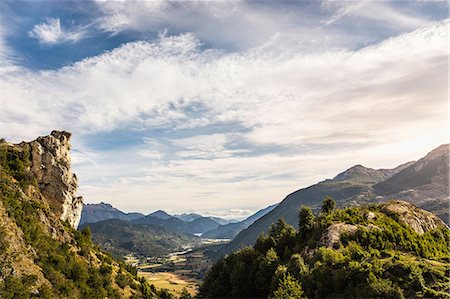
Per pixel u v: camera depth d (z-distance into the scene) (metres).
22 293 61.03
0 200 78.75
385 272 60.34
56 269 78.00
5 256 66.12
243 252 112.50
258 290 92.44
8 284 60.94
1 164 97.00
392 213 100.19
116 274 105.06
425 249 78.12
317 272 69.06
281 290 67.12
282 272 75.50
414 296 53.91
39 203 96.31
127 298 96.31
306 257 83.00
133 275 122.62
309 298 66.25
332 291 64.19
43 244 81.44
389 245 78.06
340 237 84.00
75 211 116.00
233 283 99.75
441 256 76.81
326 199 117.44
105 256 115.06
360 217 96.75
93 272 91.69
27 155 104.81
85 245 104.44
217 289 107.00
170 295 129.00
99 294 83.19
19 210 82.00
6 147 104.00
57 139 114.88
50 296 66.75
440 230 95.94
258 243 122.06
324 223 96.69
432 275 57.34
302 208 110.19
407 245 78.56
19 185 95.19
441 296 52.09
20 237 75.44
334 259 70.94
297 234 109.94
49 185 107.44
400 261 62.91
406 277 57.78
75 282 80.19
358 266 63.47
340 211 105.44
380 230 83.62
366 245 79.19
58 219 101.38
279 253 106.56
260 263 93.06
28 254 73.56
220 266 120.75
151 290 119.00
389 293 53.69
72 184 116.31
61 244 89.94
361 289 57.91
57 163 111.06
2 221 73.62
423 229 94.81
